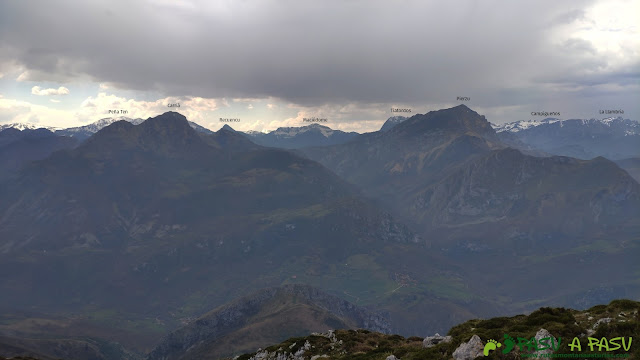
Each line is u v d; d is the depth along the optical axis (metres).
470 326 80.06
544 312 74.69
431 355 71.06
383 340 98.44
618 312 68.12
